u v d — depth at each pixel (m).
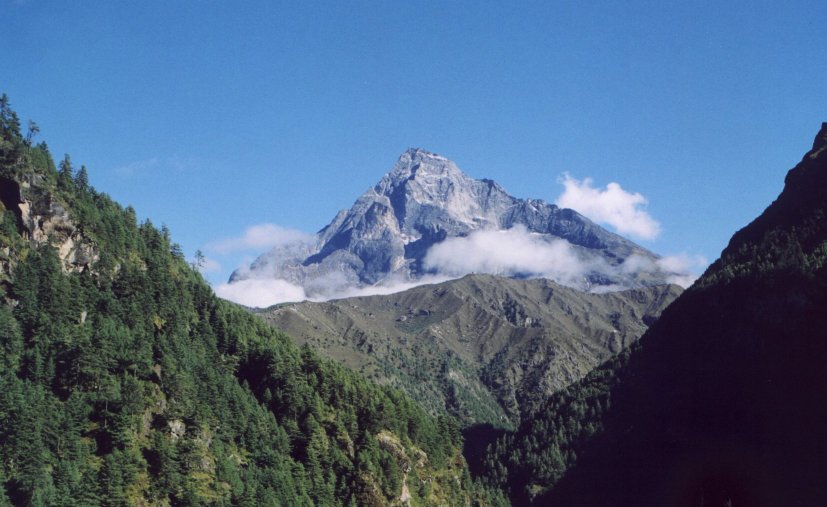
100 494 196.50
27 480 187.25
